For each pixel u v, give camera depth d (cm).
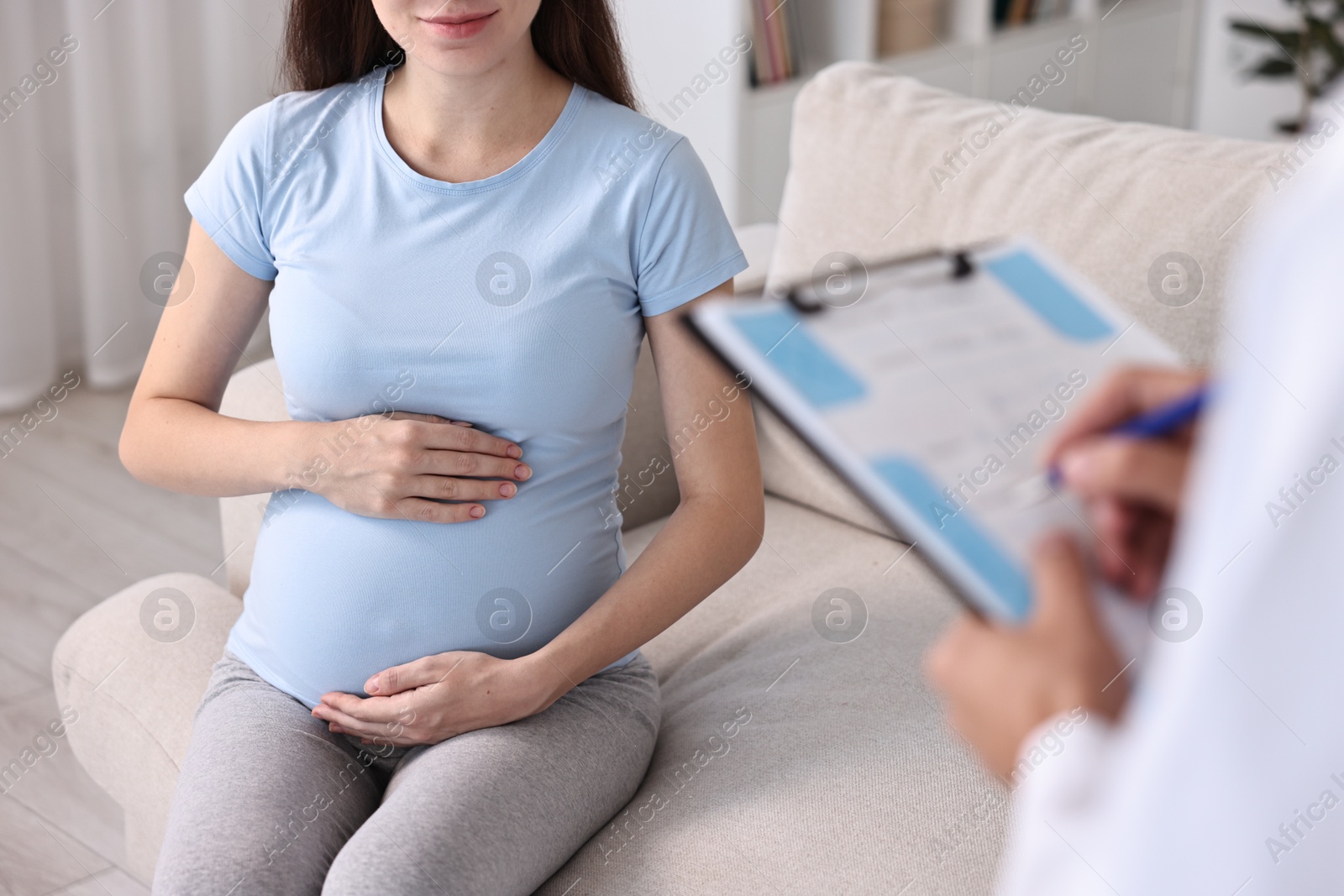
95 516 240
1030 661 37
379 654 104
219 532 237
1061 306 42
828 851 92
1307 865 30
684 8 273
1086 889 35
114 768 121
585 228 105
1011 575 37
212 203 112
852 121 148
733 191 280
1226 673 29
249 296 116
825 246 147
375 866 85
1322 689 28
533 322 103
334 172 109
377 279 105
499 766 95
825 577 137
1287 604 28
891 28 293
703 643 132
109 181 279
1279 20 334
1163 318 120
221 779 96
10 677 192
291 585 107
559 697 103
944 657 41
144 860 122
